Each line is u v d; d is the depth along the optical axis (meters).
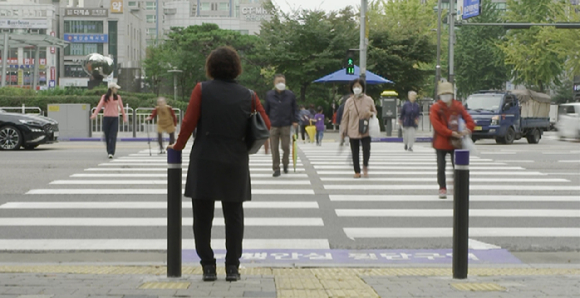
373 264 6.61
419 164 16.50
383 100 31.78
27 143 19.70
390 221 8.89
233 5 136.50
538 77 47.19
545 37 44.25
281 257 6.96
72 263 6.62
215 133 5.21
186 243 7.59
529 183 12.75
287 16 43.91
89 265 6.46
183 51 69.75
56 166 15.16
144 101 38.50
